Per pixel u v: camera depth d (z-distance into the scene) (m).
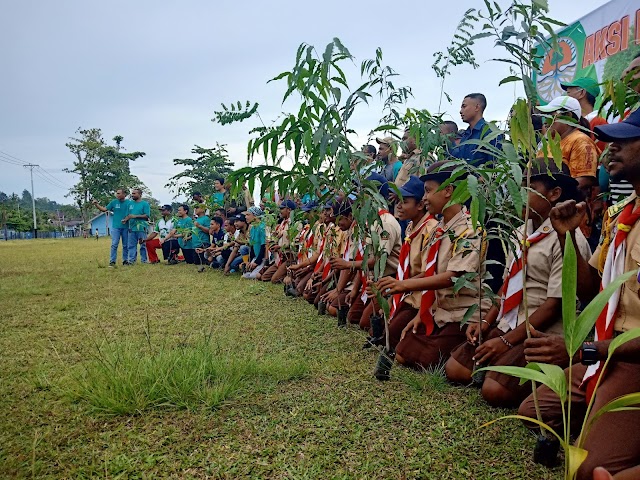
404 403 2.92
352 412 2.81
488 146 2.47
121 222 11.39
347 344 4.13
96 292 7.22
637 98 2.73
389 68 4.09
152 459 2.36
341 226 4.57
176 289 7.38
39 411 2.92
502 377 2.79
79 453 2.44
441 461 2.29
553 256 2.82
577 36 5.62
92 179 53.19
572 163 3.62
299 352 3.93
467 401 2.92
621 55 4.12
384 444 2.46
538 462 2.24
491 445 2.43
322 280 5.50
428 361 3.43
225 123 3.13
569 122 2.15
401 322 3.77
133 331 4.79
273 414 2.81
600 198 3.59
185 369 3.16
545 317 2.78
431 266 3.42
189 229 11.45
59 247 22.80
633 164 2.02
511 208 2.85
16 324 5.20
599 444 1.97
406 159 5.47
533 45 2.15
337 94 2.90
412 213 3.79
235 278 8.60
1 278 9.18
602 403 2.07
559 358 2.15
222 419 2.76
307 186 3.27
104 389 2.99
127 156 54.81
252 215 8.68
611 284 1.50
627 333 1.46
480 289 3.03
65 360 3.88
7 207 67.31
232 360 3.46
